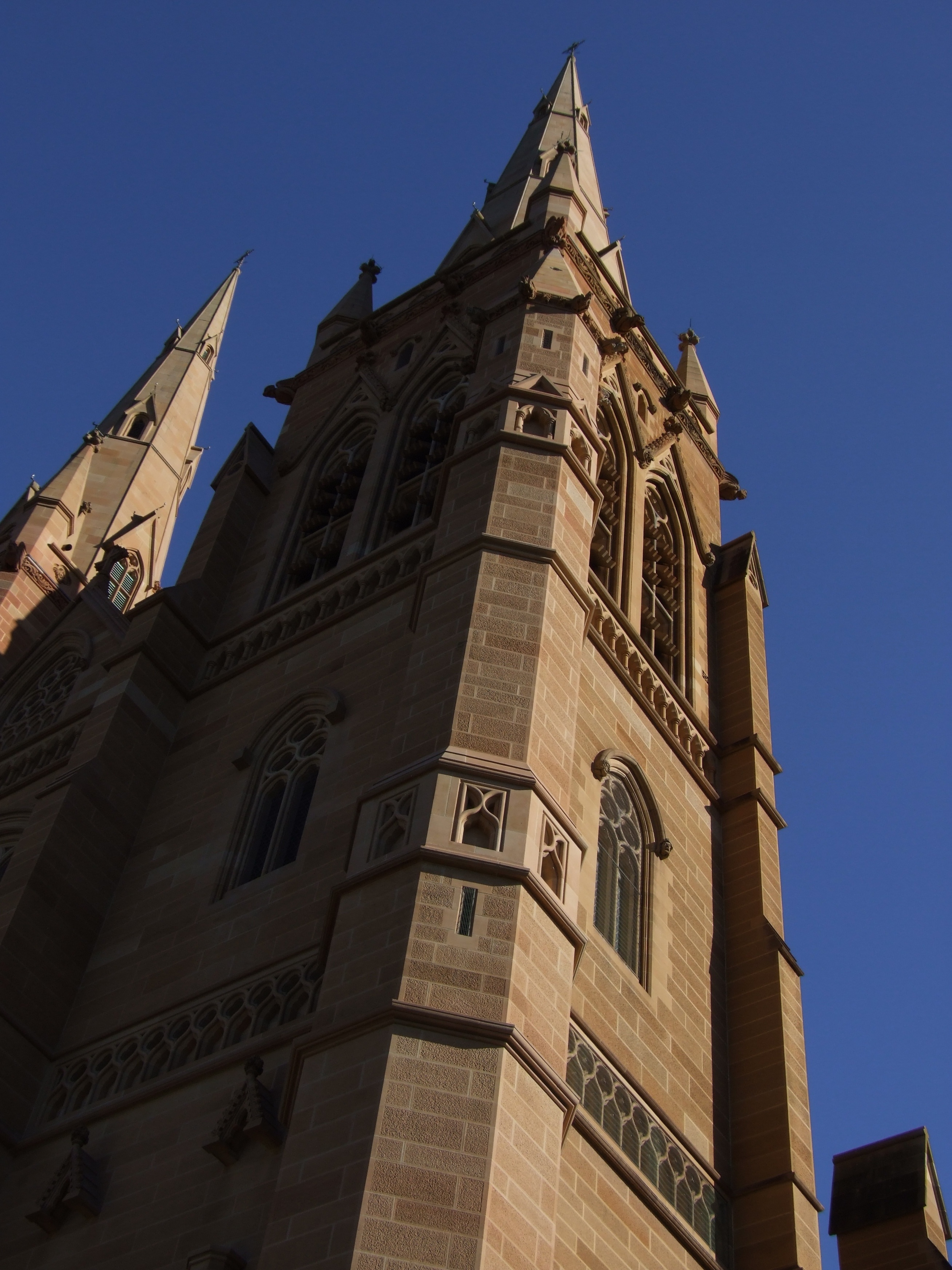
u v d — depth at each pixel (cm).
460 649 2998
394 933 2450
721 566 4862
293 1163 2194
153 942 3234
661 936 3388
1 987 3111
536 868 2609
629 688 3772
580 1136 2698
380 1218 2056
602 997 3031
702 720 4141
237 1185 2488
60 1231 2658
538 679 2959
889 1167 3522
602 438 4444
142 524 6400
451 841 2578
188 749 3809
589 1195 2648
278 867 3269
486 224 5584
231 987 2945
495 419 3725
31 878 3312
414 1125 2169
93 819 3531
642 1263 2708
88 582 5853
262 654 3966
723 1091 3322
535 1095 2316
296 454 4953
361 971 2423
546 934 2542
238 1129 2539
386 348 5188
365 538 4266
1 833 4047
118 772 3675
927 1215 3388
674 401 5100
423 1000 2336
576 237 4988
